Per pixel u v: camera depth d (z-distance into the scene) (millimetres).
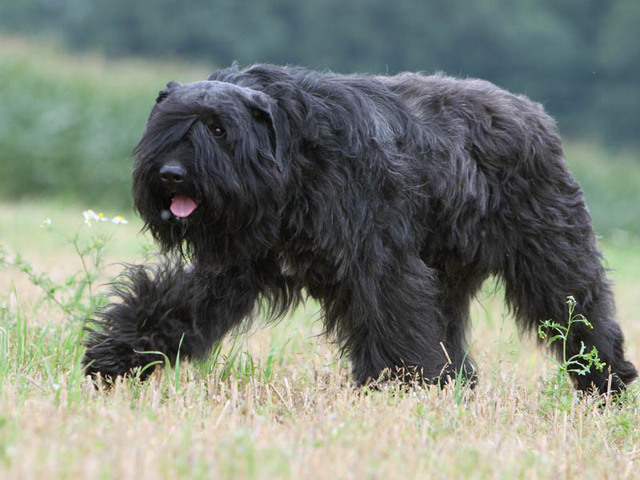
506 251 11031
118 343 9883
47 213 29812
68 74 42625
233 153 8820
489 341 15078
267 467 6766
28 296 14578
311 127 9422
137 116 39906
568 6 71000
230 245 9344
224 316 10117
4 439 6961
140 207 9109
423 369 10023
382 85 10492
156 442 7258
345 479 6789
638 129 67562
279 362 11859
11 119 38781
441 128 10523
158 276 10164
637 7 68625
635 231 41406
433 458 7527
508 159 10758
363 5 67688
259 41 67312
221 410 8984
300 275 9852
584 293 11281
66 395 8617
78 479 6234
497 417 9469
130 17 69938
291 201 9438
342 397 9617
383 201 9766
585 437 9312
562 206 11133
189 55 69250
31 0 74375
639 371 13383
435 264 10930
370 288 9750
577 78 69062
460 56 68438
